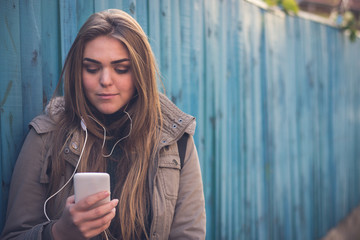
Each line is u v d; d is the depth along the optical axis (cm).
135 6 185
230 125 260
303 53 356
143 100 124
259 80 293
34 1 150
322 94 397
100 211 96
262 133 299
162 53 201
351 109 477
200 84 229
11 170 142
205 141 235
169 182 127
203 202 135
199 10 227
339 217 449
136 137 125
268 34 302
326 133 410
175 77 209
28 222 113
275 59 312
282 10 326
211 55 239
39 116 124
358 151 507
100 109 119
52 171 116
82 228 96
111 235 119
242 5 269
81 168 118
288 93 334
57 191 117
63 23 160
